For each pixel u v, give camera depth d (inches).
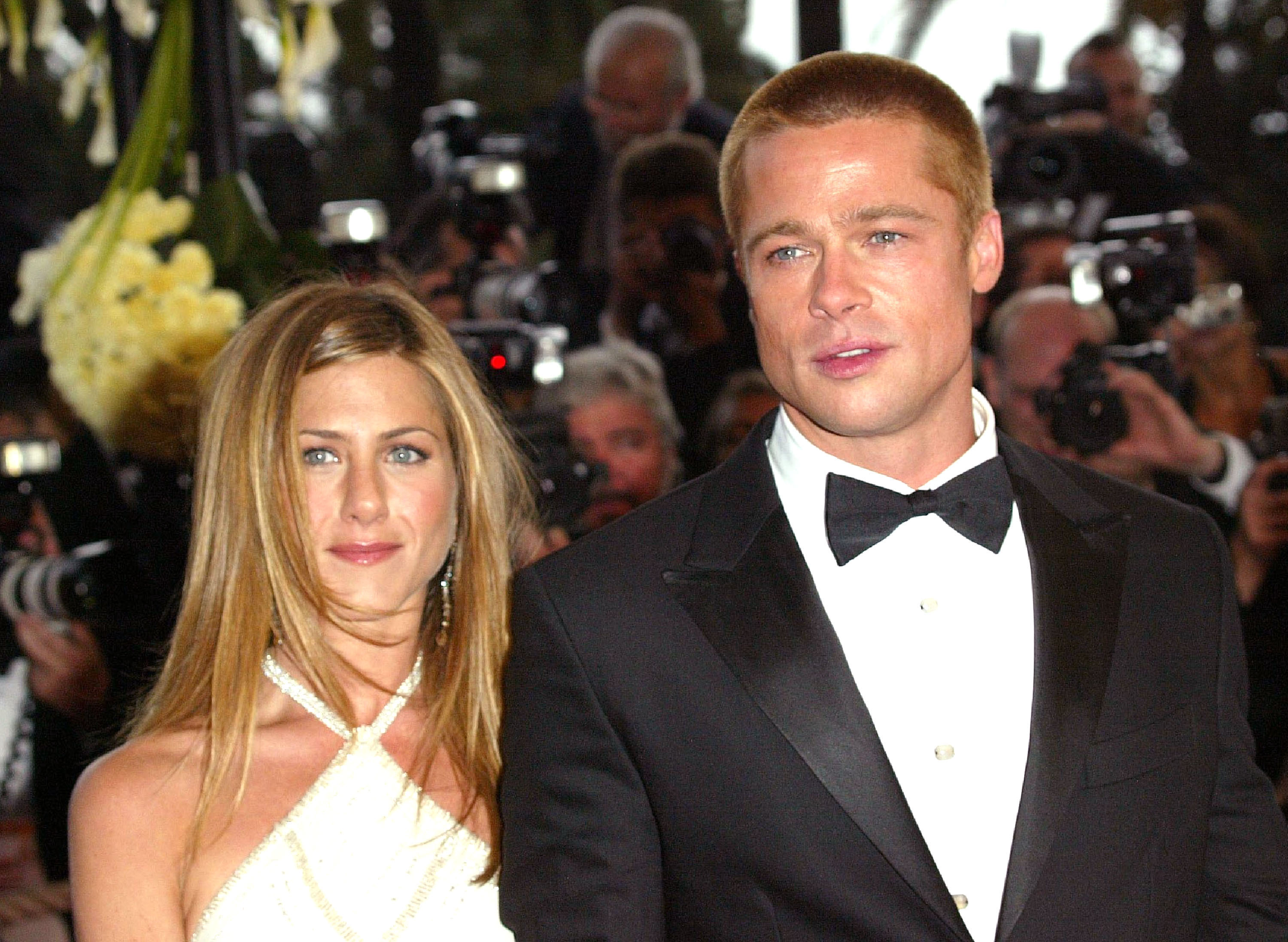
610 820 67.8
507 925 71.2
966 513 67.5
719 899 66.2
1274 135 327.0
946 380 67.2
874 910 63.5
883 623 67.7
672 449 164.6
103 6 138.9
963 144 67.4
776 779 65.3
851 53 68.1
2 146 252.4
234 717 74.1
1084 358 160.6
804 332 66.1
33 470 139.1
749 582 68.3
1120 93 207.0
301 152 150.9
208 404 78.0
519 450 135.4
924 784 65.1
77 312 119.4
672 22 200.5
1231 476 158.2
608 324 185.2
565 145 203.9
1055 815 63.7
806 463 70.6
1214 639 69.9
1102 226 193.5
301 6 127.9
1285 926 68.7
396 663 79.5
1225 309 170.6
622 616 68.8
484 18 409.4
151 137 118.6
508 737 72.0
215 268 122.6
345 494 74.8
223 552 76.1
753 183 67.1
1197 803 67.6
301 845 73.4
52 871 129.3
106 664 133.4
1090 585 68.2
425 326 79.0
